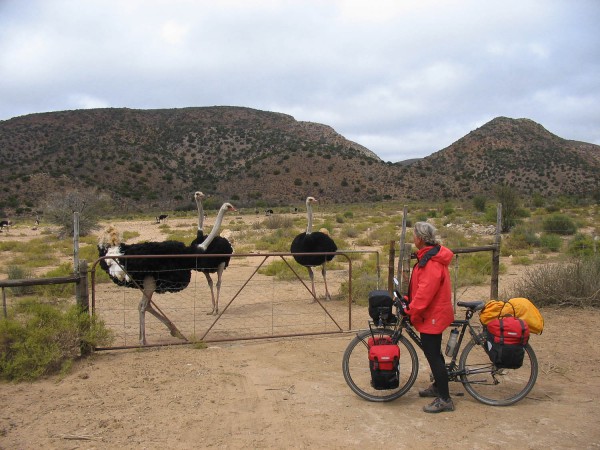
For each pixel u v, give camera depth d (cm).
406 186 10238
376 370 525
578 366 664
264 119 14725
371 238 2583
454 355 563
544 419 510
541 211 4434
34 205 7844
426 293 510
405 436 477
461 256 1745
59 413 527
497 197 3378
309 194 9700
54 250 2298
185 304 1111
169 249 800
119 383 610
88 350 714
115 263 783
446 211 4759
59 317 700
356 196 9719
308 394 580
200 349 756
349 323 853
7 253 2280
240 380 623
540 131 12712
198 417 517
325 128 15075
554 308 956
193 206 7962
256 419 514
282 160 10788
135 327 912
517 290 1048
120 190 9412
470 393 559
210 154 12469
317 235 1093
